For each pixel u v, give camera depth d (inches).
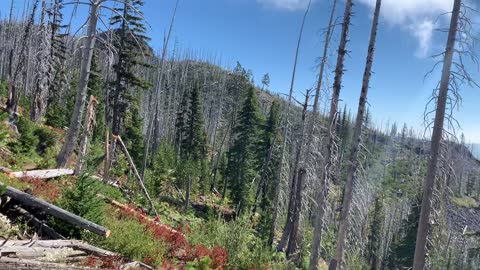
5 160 638.5
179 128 2613.2
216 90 3892.7
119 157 1001.5
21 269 240.2
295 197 973.2
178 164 1649.9
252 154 1990.7
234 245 509.7
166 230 486.9
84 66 614.5
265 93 4881.9
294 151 1102.4
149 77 3398.1
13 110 1014.4
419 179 636.1
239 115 2192.4
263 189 1813.5
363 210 740.0
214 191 2100.1
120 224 418.9
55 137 861.2
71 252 311.7
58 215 347.6
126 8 1110.4
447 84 548.1
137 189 765.3
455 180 565.3
